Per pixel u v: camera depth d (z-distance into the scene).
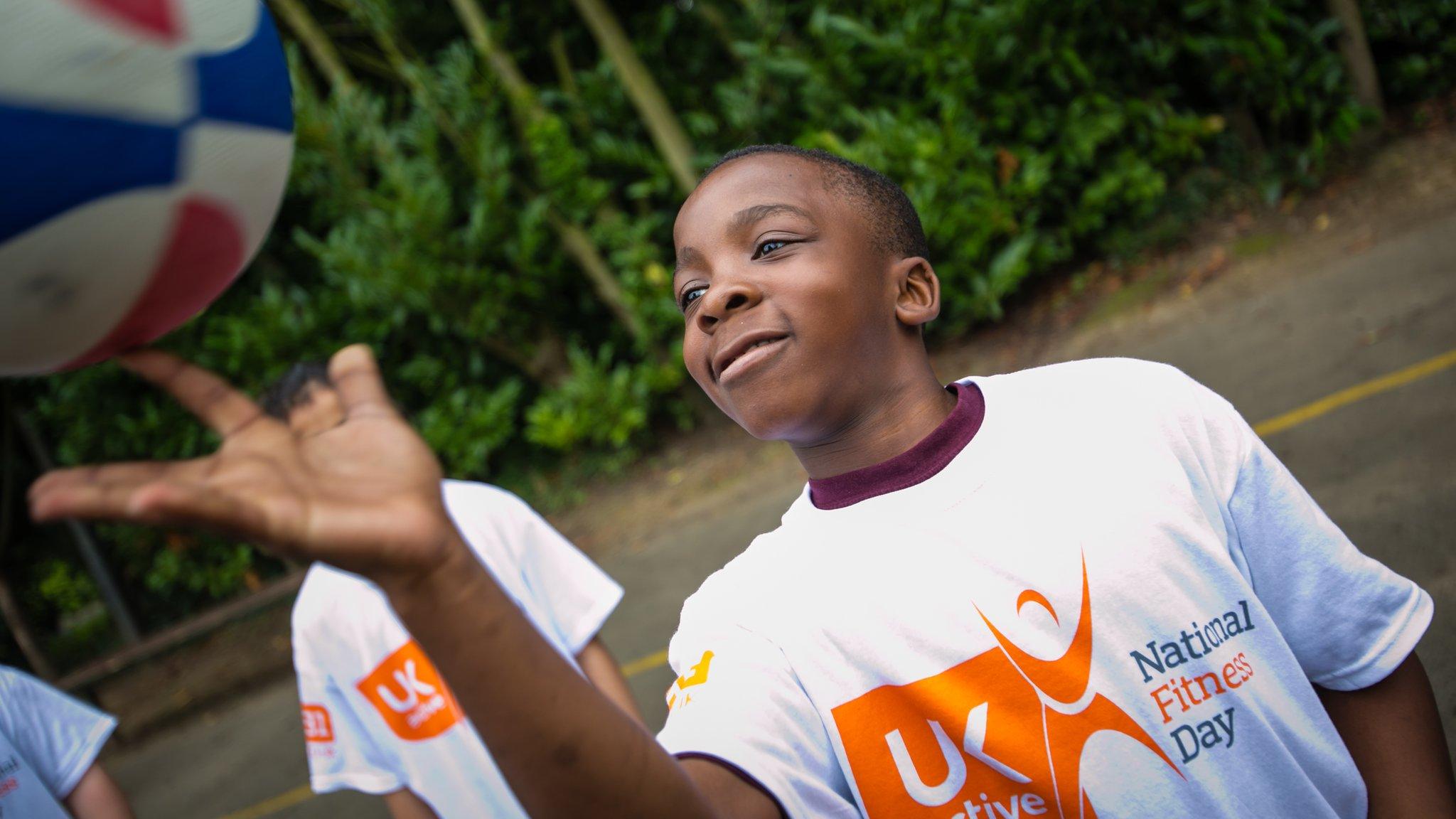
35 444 7.58
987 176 6.24
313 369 0.99
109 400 7.49
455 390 7.42
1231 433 1.10
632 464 6.98
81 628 7.96
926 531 1.01
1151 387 1.12
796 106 6.89
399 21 7.28
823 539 1.05
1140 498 1.01
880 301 1.08
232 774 4.96
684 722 0.94
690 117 6.95
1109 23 6.26
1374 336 4.24
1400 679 1.10
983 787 0.94
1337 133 5.89
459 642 0.65
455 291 6.99
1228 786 0.95
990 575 0.98
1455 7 6.12
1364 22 6.27
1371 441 3.43
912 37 6.38
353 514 0.62
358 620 1.74
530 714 0.68
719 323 1.04
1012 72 6.34
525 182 7.32
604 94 7.05
